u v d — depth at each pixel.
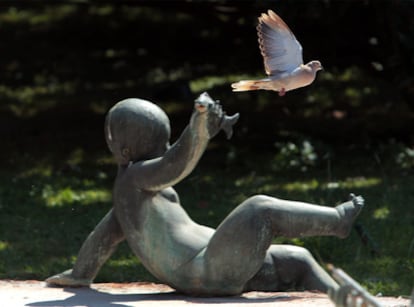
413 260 13.92
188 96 25.77
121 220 10.97
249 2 24.66
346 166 20.09
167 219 10.84
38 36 34.06
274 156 20.88
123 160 11.01
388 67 22.25
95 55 31.98
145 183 10.75
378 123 23.55
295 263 11.20
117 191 10.98
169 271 10.77
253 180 19.06
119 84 28.30
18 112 25.28
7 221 16.27
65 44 33.22
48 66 30.86
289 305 10.09
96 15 35.72
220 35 31.38
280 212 10.48
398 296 11.88
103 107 25.62
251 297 10.74
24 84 28.88
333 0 21.03
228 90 26.50
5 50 32.53
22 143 22.36
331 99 25.64
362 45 23.08
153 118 10.94
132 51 32.19
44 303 10.55
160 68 29.98
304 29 23.33
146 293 11.37
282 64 8.90
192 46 31.59
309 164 20.11
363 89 26.48
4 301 10.70
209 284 10.62
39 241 15.17
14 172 19.86
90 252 11.35
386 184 18.36
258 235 10.46
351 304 7.23
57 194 18.02
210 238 10.80
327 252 14.31
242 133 22.75
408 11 21.05
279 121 23.72
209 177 19.33
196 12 26.64
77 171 19.98
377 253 14.31
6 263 13.86
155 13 34.88
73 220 16.38
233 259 10.49
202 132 10.17
